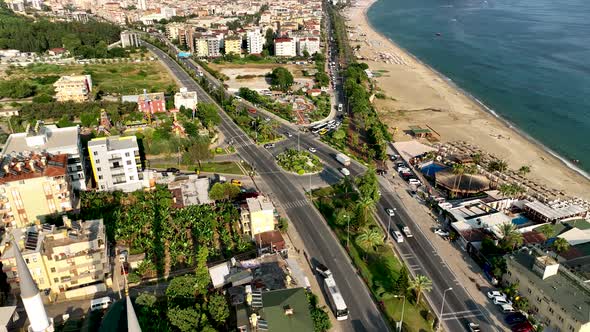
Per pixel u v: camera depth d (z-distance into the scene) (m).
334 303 149.88
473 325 145.00
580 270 166.88
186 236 191.00
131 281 162.50
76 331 140.25
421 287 151.38
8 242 159.12
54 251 153.00
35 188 192.38
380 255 181.50
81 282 158.50
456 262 179.00
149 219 199.00
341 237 193.00
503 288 164.38
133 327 100.44
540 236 191.25
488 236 188.88
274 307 133.12
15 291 156.38
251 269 160.38
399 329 142.75
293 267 164.62
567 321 138.12
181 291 149.38
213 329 133.12
